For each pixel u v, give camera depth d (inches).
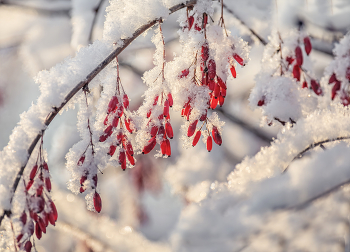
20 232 33.8
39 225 33.9
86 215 48.0
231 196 36.9
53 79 34.2
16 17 56.3
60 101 34.1
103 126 34.4
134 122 34.2
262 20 38.3
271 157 36.5
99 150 34.3
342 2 37.8
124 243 43.8
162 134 34.0
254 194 36.2
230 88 55.2
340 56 36.0
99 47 34.3
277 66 36.6
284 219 35.2
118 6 34.9
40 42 57.5
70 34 56.7
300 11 37.0
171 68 34.5
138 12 34.1
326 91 37.9
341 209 34.8
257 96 36.5
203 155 58.2
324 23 38.3
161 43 34.6
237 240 35.8
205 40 33.9
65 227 45.1
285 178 35.5
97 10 43.2
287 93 36.2
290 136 36.2
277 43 36.7
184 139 35.0
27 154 33.8
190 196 50.7
